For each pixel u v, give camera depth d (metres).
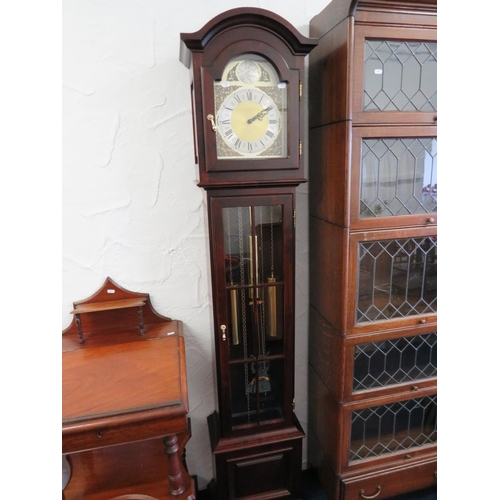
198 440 1.45
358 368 1.21
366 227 1.07
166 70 1.14
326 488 1.38
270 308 1.16
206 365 1.40
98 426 0.83
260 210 1.07
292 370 1.20
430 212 1.12
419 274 1.18
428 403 1.32
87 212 1.19
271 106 0.99
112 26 1.08
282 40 0.94
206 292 1.33
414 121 1.04
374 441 1.31
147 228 1.24
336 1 0.99
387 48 1.00
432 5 0.97
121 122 1.15
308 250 1.39
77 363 1.05
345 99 0.99
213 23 0.88
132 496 1.05
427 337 1.25
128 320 1.27
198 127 0.95
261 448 1.22
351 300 1.12
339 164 1.05
